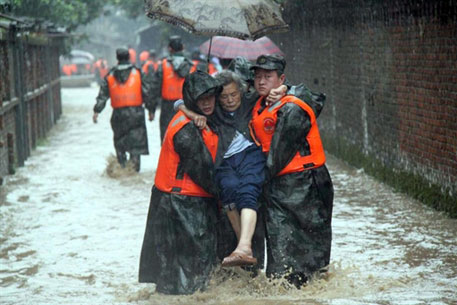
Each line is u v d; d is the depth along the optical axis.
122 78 31.39
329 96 36.34
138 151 31.67
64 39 61.31
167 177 14.59
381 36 28.19
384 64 27.94
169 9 14.62
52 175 31.72
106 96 31.75
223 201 14.33
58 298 15.57
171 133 14.29
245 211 14.01
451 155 22.19
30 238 21.16
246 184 14.13
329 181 14.93
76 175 31.73
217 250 15.08
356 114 31.92
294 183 14.57
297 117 14.22
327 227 14.98
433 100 23.48
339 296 14.42
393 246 19.03
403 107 26.14
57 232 21.83
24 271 18.08
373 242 19.47
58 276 17.62
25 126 36.53
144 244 15.08
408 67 25.50
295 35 42.59
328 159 34.94
